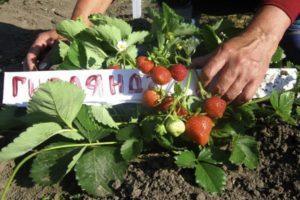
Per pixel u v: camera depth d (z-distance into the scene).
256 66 0.54
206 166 0.54
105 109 0.56
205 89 0.54
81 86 0.58
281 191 0.54
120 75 0.58
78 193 0.54
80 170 0.53
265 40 0.55
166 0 0.92
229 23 0.67
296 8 0.57
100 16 0.64
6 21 1.05
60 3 1.21
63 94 0.52
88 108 0.54
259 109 0.59
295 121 0.58
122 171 0.54
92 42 0.63
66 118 0.54
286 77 0.61
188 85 0.54
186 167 0.54
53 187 0.55
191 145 0.57
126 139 0.54
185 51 0.60
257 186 0.55
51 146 0.55
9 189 0.55
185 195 0.53
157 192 0.53
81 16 0.74
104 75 0.58
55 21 1.09
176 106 0.53
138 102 0.58
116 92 0.58
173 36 0.60
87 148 0.56
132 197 0.53
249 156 0.55
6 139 0.62
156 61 0.56
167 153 0.58
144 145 0.58
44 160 0.55
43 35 0.72
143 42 0.66
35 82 0.58
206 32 0.62
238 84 0.54
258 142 0.60
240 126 0.57
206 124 0.52
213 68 0.53
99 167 0.54
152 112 0.57
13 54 0.92
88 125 0.55
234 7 0.90
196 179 0.52
